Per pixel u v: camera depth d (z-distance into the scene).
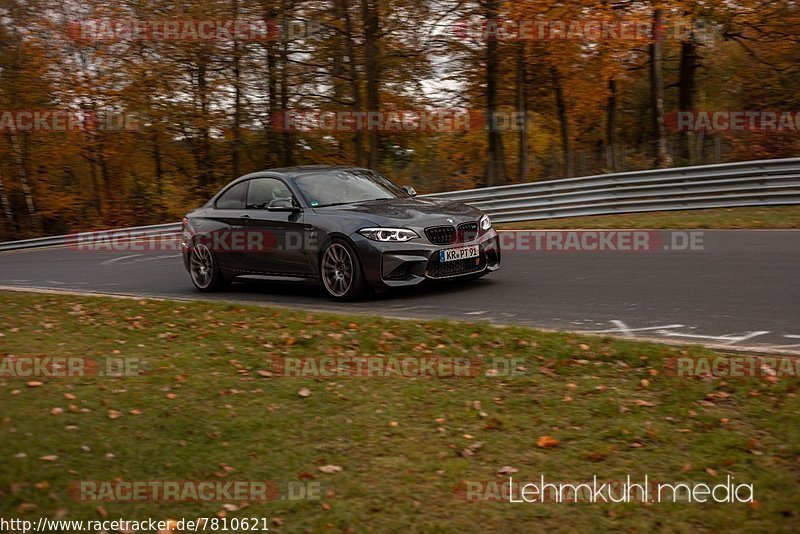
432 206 12.09
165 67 34.88
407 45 31.22
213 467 5.57
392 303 11.27
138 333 9.26
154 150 42.56
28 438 5.93
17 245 31.16
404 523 4.83
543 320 9.61
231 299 12.62
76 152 44.03
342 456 5.71
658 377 6.86
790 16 30.58
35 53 39.34
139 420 6.33
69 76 39.28
